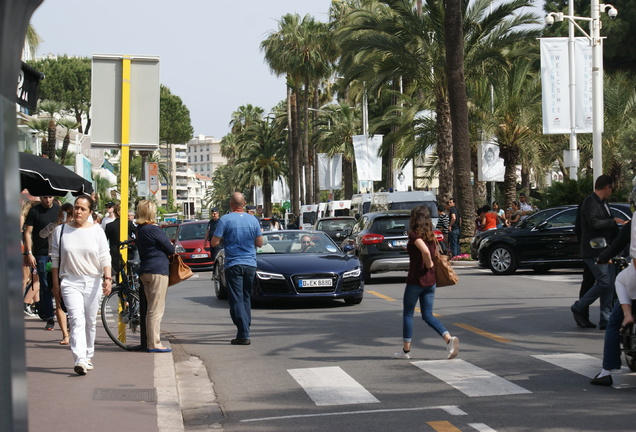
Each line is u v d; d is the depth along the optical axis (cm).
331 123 7125
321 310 1451
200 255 2786
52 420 636
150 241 987
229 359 983
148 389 764
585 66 2597
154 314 991
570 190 2714
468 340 1064
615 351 762
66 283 859
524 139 3588
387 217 2028
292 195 6625
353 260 1536
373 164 4281
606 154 3875
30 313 1412
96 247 868
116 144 1055
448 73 2725
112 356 962
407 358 938
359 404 718
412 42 3006
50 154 5400
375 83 3192
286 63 5919
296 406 719
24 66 858
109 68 1051
